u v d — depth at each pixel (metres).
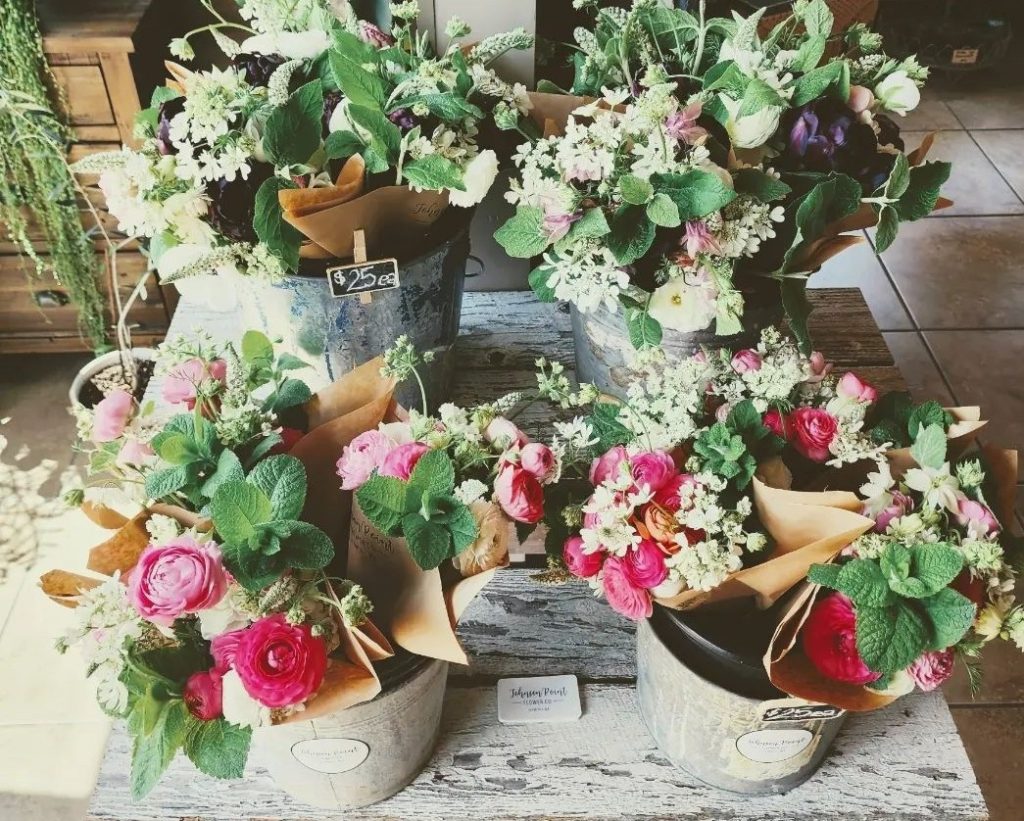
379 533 0.85
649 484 0.80
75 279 2.04
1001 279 2.69
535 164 1.02
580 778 0.97
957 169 3.08
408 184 1.04
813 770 0.96
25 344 2.26
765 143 1.05
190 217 1.03
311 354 1.17
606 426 0.93
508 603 1.13
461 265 1.20
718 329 1.01
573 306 1.23
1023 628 0.78
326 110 1.09
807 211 0.96
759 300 1.09
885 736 0.99
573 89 1.23
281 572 0.74
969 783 0.95
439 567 0.84
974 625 0.79
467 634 1.10
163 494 0.81
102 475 1.31
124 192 1.02
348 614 0.73
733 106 1.00
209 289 1.10
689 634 0.85
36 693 1.70
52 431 2.19
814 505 0.77
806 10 1.11
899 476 0.89
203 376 0.93
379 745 0.88
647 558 0.77
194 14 2.04
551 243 1.03
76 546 1.94
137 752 0.75
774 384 0.87
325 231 1.02
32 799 1.57
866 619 0.74
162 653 0.78
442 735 1.01
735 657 0.82
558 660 1.07
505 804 0.96
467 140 1.10
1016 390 2.36
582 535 0.80
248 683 0.71
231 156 0.98
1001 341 2.50
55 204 1.91
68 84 1.79
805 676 0.81
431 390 1.25
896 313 2.58
